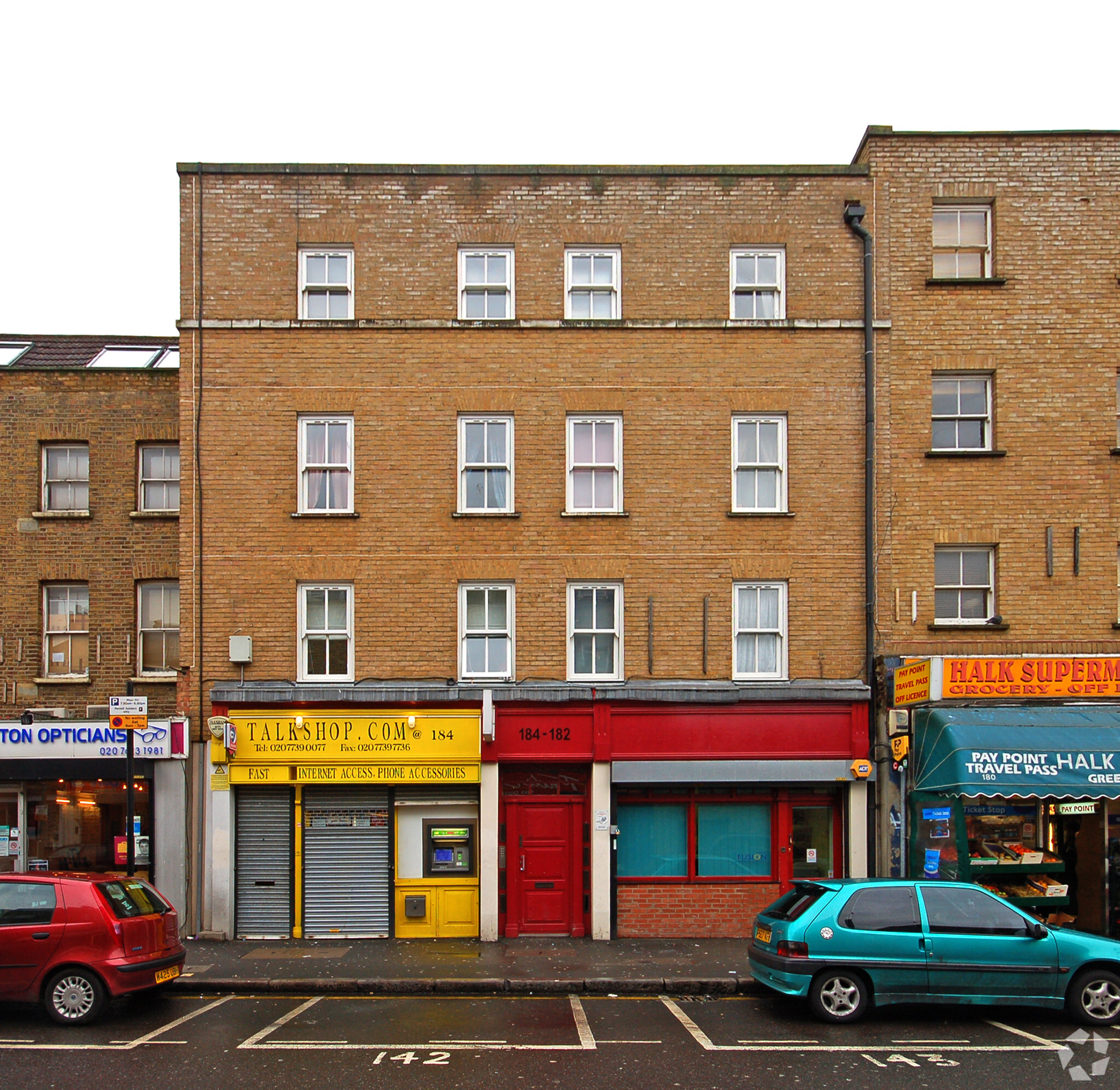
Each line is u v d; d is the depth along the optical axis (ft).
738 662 50.26
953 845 47.19
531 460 50.47
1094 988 33.01
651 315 51.37
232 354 50.55
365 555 49.98
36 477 55.62
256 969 40.83
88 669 54.60
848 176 51.93
